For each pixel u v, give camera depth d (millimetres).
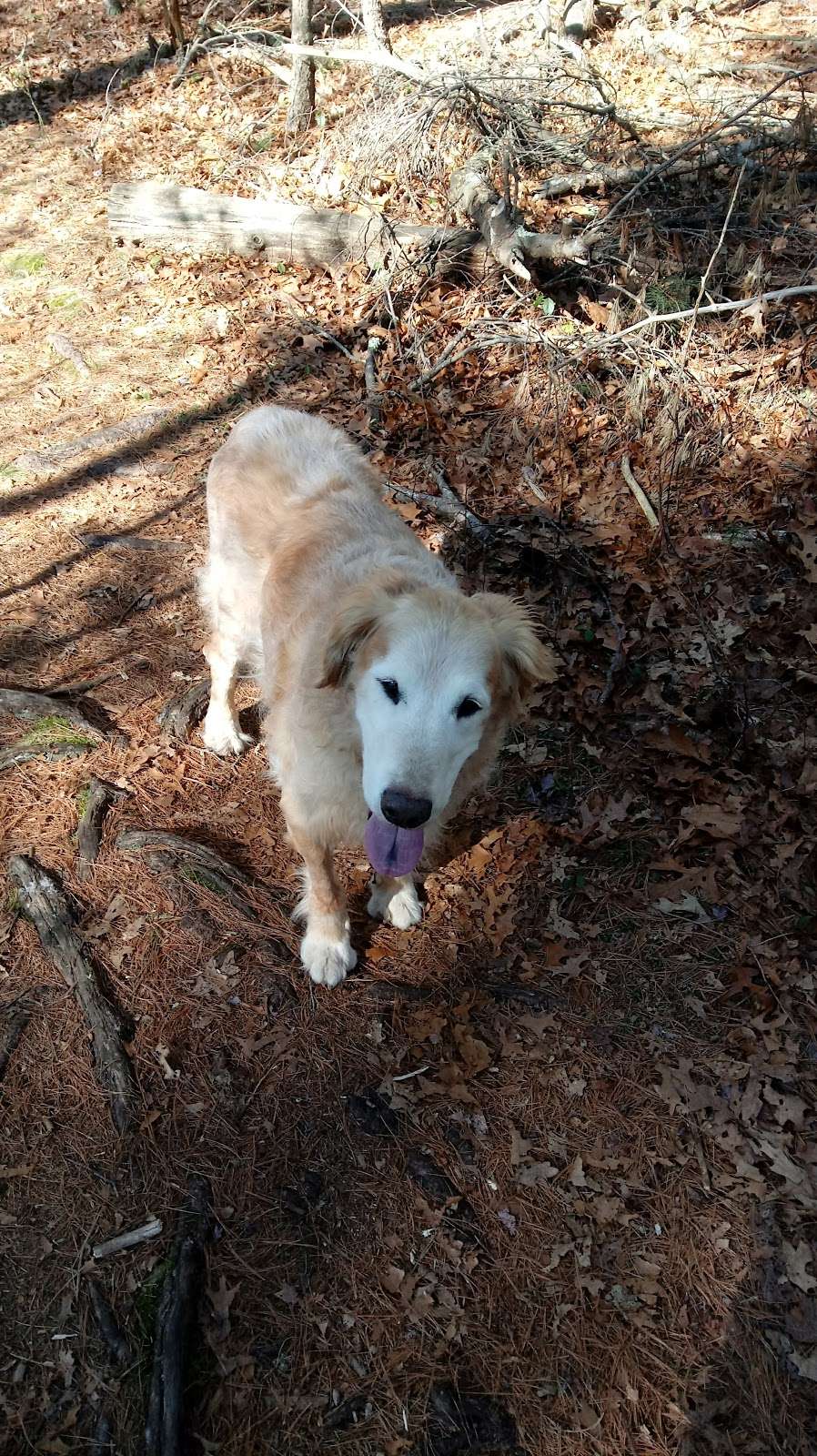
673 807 1199
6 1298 813
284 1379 784
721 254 2002
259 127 2959
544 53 2926
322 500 1113
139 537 1637
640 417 1659
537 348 1830
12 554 1600
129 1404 765
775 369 1729
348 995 1029
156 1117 919
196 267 2328
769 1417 770
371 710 837
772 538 1462
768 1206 875
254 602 1179
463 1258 849
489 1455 755
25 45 3943
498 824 1201
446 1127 929
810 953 1041
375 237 2125
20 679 1368
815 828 1142
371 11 2492
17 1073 948
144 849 1138
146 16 3990
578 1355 800
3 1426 753
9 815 1182
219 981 1031
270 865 1164
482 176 2146
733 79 2969
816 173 2152
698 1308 823
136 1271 829
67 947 1036
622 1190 890
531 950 1072
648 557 1483
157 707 1344
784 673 1310
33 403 1964
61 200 2764
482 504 1614
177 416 1912
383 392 1849
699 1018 1003
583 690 1323
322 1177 895
